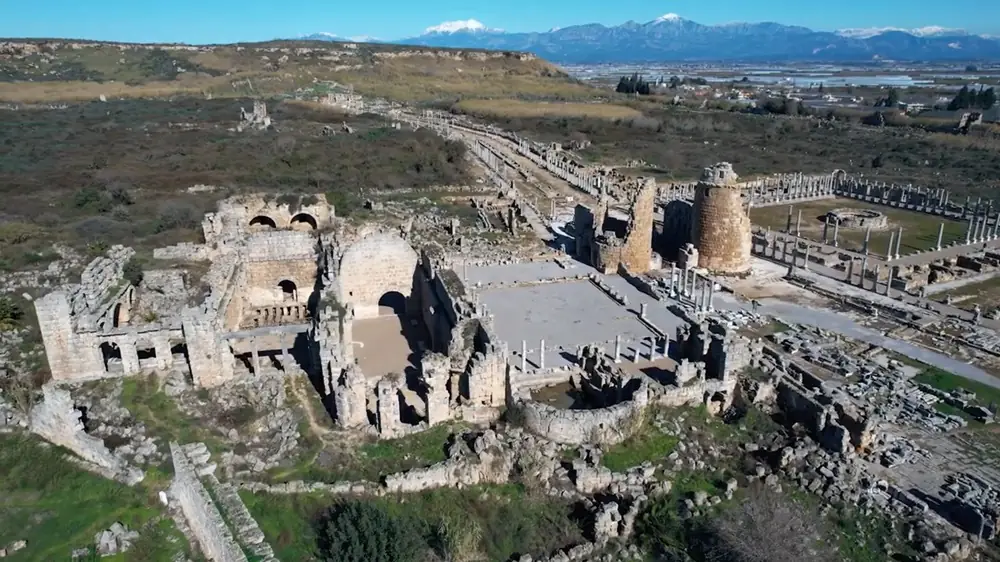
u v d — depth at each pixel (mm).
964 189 120500
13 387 41250
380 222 82188
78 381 42219
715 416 42188
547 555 31906
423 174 115312
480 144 147750
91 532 30672
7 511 31766
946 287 71750
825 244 85562
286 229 76625
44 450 35875
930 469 38844
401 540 29906
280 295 59688
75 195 83875
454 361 40938
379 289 56219
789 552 31172
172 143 121500
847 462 38094
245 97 197250
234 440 36781
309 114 165125
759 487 36344
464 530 32031
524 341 45781
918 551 32562
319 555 29922
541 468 35812
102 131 133125
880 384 48219
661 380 43562
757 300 66062
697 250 73750
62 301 40875
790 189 115938
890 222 99312
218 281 50406
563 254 73188
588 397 43781
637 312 55719
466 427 39062
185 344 44656
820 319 61625
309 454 35938
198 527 30672
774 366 45031
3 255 63562
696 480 36781
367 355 49938
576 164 134125
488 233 84000
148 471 34125
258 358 46125
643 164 143250
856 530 33750
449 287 49188
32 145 115375
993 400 46875
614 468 36750
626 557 32219
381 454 36281
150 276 54875
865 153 159500
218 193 89500
